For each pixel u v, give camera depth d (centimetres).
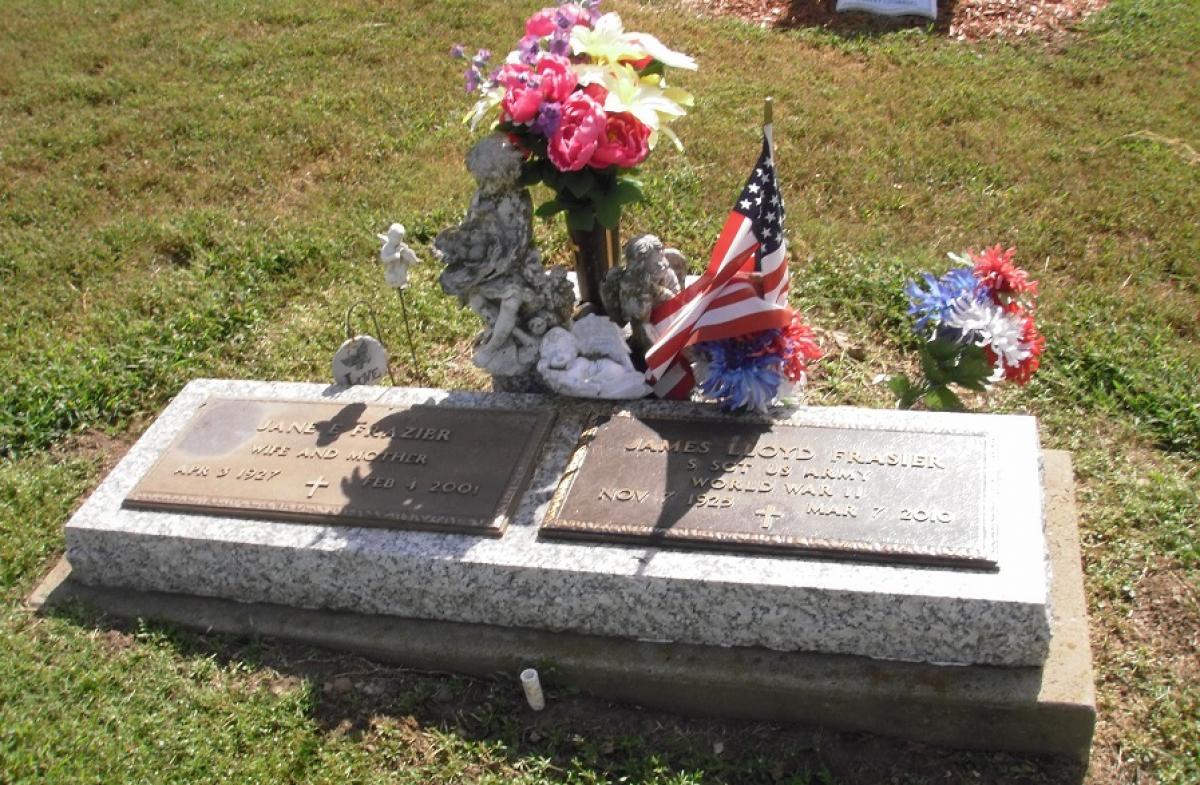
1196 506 242
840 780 202
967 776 202
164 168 373
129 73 435
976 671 203
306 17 472
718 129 369
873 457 220
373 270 319
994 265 238
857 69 412
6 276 326
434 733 210
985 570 201
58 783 203
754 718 210
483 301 242
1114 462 254
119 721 212
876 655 206
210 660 221
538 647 214
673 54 235
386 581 219
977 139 363
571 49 233
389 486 226
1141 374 271
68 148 386
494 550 214
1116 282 302
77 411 280
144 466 239
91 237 340
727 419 231
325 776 204
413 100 401
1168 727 208
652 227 324
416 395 248
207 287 315
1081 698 198
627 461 224
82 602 232
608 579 209
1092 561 234
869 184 343
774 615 206
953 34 441
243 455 237
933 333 245
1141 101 384
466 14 464
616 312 248
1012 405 268
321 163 371
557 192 237
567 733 209
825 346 285
